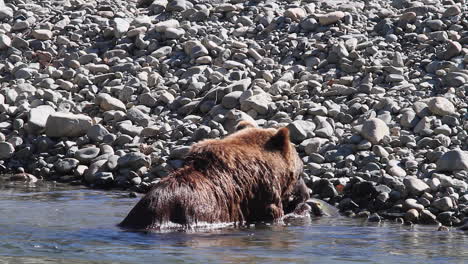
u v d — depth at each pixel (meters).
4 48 38.22
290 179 22.27
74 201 23.70
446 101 29.11
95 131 30.06
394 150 26.67
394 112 29.56
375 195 23.86
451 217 21.84
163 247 16.69
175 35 37.38
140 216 18.92
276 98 31.75
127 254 15.85
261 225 20.69
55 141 30.50
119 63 36.44
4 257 15.42
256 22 38.81
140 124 31.31
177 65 35.78
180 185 19.58
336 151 26.98
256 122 29.94
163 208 18.97
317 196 24.61
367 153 26.52
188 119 31.23
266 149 21.88
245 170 21.06
